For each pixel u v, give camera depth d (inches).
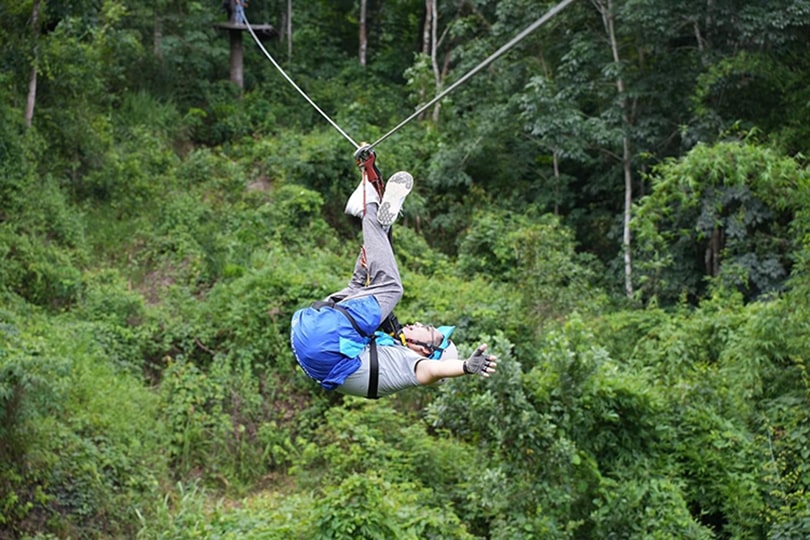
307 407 504.4
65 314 506.0
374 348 181.8
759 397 464.1
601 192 807.1
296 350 181.6
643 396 420.2
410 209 727.1
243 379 501.0
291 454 478.9
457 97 829.2
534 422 381.1
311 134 799.7
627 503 395.5
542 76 726.5
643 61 716.7
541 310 551.5
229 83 833.5
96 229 605.0
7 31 589.9
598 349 409.4
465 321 531.2
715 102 673.6
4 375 368.2
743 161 502.3
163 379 491.8
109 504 402.6
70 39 628.7
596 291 621.3
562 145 687.7
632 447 422.9
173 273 581.9
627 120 712.4
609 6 693.9
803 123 654.5
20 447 383.2
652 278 673.6
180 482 438.9
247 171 733.3
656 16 650.8
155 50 808.9
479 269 677.3
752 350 466.3
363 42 1027.9
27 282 514.9
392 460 444.8
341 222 714.8
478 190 762.2
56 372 393.4
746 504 415.5
